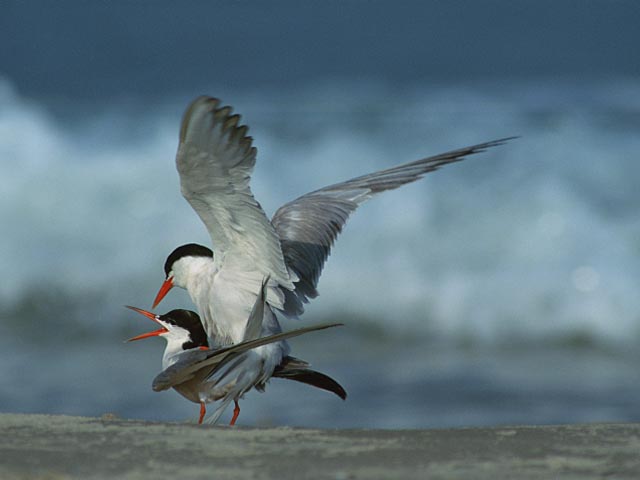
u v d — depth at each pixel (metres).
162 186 18.81
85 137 21.80
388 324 16.34
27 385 13.13
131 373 13.82
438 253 17.30
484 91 31.22
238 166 5.90
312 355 14.98
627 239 17.36
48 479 4.63
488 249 17.34
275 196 18.92
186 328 7.30
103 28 45.34
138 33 44.84
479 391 12.95
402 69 40.88
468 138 21.91
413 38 44.97
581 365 14.44
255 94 32.84
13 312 17.08
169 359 7.15
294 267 7.20
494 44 44.22
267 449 5.18
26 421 5.80
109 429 5.62
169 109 26.69
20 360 14.53
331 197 7.61
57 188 18.75
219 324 6.80
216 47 43.47
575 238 17.34
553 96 29.55
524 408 12.18
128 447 5.19
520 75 38.75
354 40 44.69
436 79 38.50
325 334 16.12
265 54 42.53
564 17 47.62
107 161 19.33
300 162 20.08
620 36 45.03
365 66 41.25
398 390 12.99
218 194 6.11
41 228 18.31
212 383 6.72
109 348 15.38
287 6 49.31
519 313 16.19
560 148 20.59
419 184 18.48
